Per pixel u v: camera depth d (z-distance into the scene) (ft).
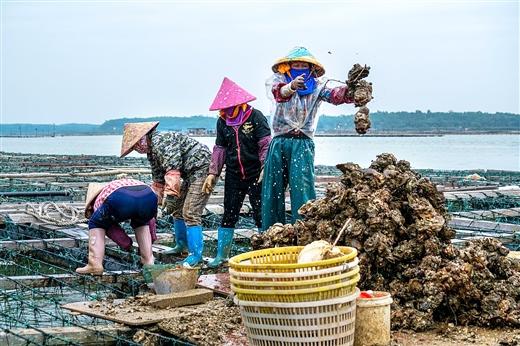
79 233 34.94
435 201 21.13
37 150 187.62
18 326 21.04
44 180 59.41
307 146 25.50
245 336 18.58
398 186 20.90
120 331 19.53
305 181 25.34
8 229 37.04
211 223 40.27
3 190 51.42
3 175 58.70
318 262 16.40
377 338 17.81
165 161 27.25
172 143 27.43
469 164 107.96
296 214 25.40
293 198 25.41
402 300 19.62
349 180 21.42
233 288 17.08
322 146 196.85
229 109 26.99
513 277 20.01
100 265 25.45
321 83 25.32
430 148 176.76
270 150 25.77
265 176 25.89
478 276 19.74
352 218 20.56
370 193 20.70
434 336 18.63
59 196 47.73
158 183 28.73
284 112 25.34
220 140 27.45
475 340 18.24
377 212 20.20
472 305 19.38
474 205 46.68
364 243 20.18
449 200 45.98
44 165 78.13
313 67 25.31
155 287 22.81
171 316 20.30
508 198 47.73
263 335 16.80
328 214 21.06
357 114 23.00
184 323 19.56
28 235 36.76
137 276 26.08
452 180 58.80
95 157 98.73
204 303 21.98
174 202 29.40
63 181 58.95
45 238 36.35
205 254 34.27
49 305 23.81
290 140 25.44
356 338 17.89
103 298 23.85
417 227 20.08
